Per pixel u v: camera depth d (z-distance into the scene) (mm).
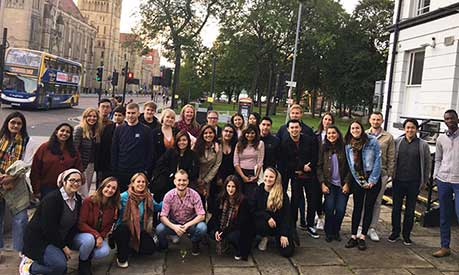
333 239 6930
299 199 7113
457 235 7449
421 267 5895
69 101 38469
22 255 5145
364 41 47375
